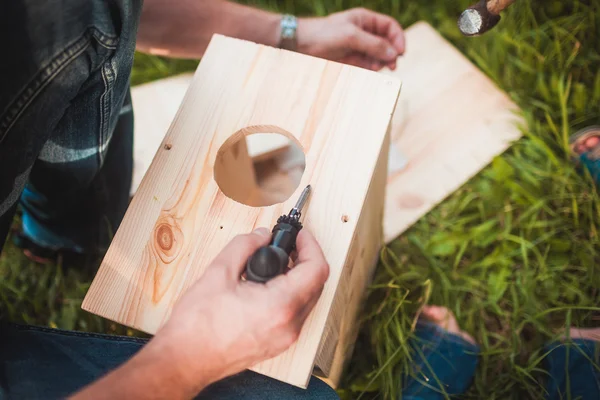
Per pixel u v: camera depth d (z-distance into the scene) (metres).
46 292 1.54
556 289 1.48
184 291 0.90
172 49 1.41
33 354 1.02
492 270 1.52
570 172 1.56
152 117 1.70
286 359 0.85
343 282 0.96
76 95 0.96
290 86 0.99
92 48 0.88
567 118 1.67
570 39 1.71
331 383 1.28
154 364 0.77
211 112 0.99
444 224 1.57
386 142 1.04
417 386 1.38
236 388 0.99
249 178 1.29
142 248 0.92
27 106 0.85
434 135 1.66
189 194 0.94
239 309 0.78
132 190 1.61
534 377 1.41
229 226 0.92
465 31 1.09
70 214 1.37
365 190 0.92
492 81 1.73
